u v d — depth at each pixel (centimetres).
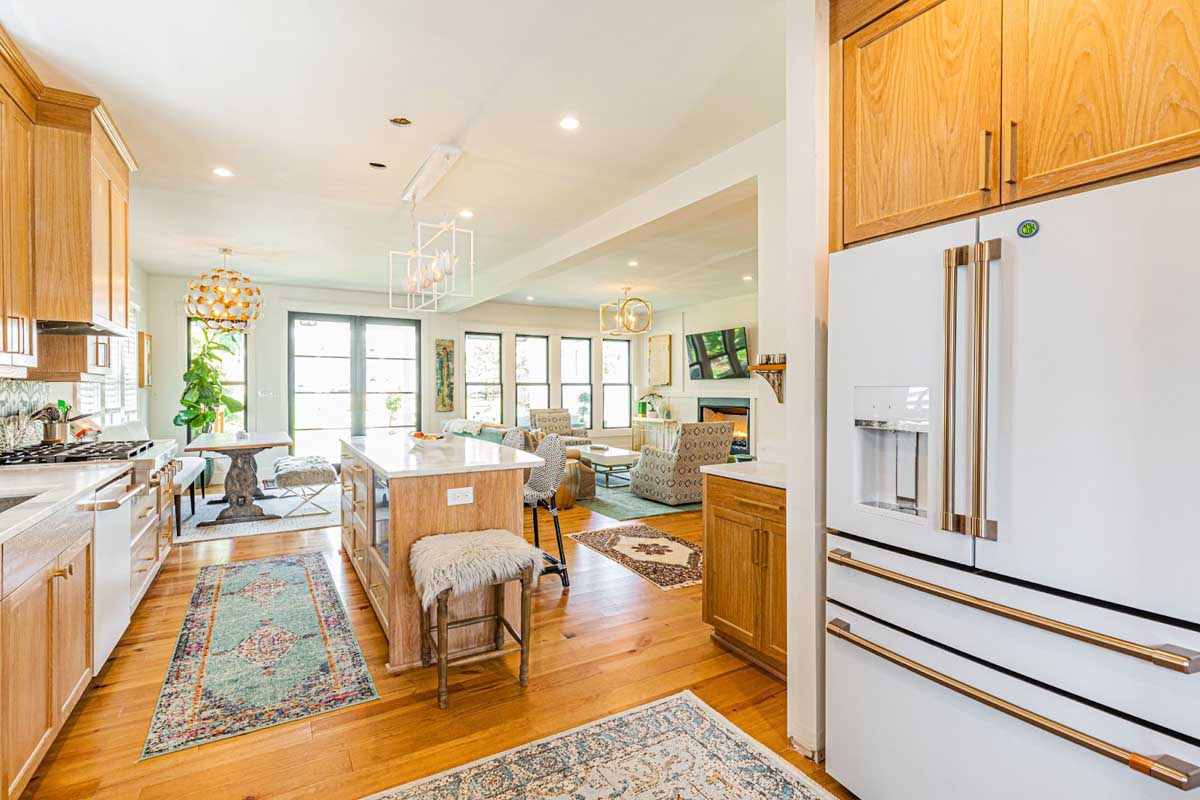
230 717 216
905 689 156
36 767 171
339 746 200
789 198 199
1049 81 132
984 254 133
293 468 536
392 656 251
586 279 729
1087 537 119
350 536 393
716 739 204
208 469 693
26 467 259
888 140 169
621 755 195
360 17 203
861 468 170
